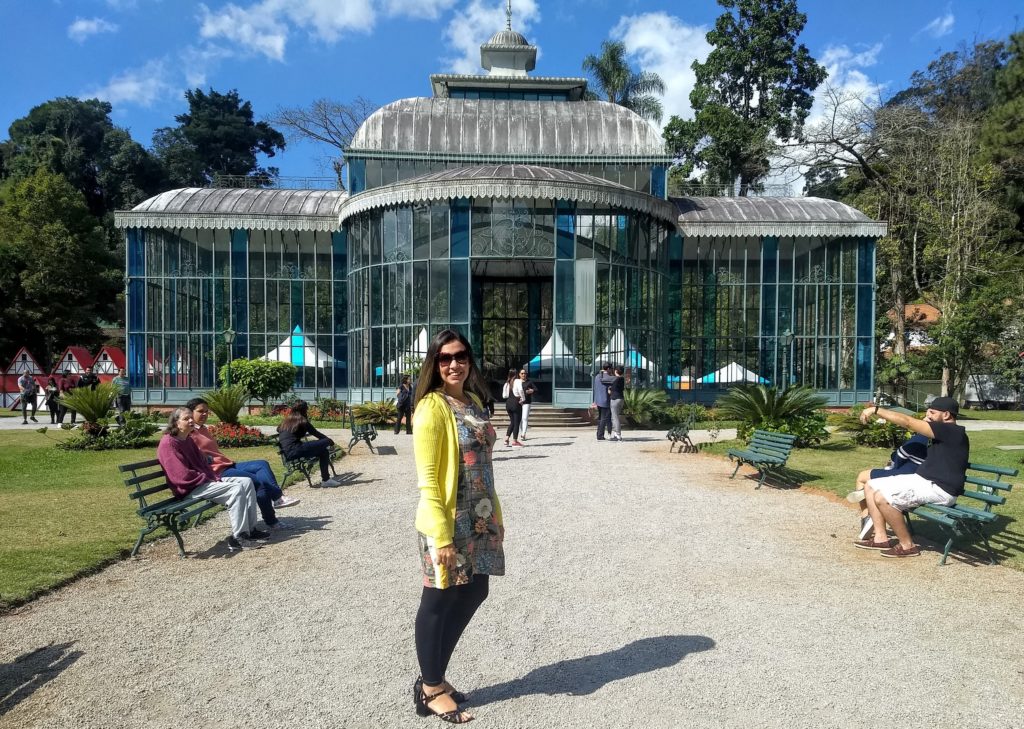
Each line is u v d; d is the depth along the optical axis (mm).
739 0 44281
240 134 69625
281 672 4254
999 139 39062
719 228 28469
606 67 47438
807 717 3668
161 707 3822
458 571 3520
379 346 24625
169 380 27781
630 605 5426
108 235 56344
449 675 4211
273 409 24422
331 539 7562
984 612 5250
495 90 31578
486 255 23141
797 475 11609
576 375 23125
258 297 28609
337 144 49969
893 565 6516
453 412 3590
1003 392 38656
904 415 6883
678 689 3992
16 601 5410
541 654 4504
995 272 34281
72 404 16266
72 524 8062
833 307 28719
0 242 45031
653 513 8859
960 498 9641
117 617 5191
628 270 24094
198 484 7352
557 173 24094
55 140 56906
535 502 9562
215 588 5883
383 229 24359
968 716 3676
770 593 5703
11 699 3912
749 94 45219
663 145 29078
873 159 38281
